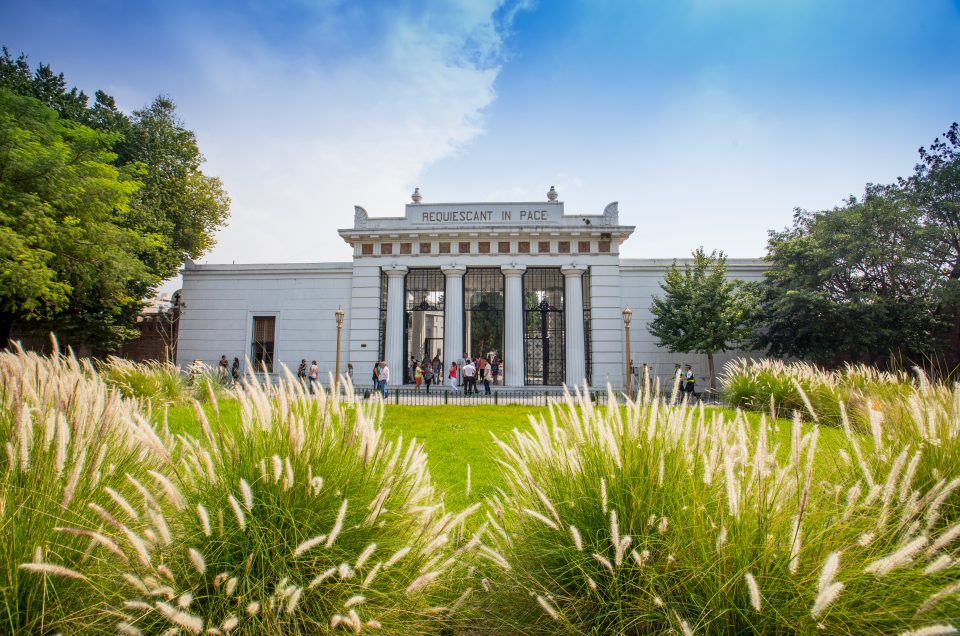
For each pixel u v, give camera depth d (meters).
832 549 2.12
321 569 2.34
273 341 26.28
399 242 25.53
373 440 2.75
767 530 2.15
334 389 2.91
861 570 1.99
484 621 2.66
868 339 20.22
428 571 2.64
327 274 26.22
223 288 26.50
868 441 3.67
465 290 25.80
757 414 10.92
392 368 24.52
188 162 27.48
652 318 25.28
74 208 14.79
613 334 24.45
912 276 20.17
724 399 13.69
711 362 22.47
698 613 2.17
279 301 26.27
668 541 2.32
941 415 3.70
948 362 20.27
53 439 2.48
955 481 2.03
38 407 2.60
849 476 2.96
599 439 2.77
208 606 2.20
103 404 2.96
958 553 2.38
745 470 2.53
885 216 20.31
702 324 22.23
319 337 25.83
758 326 23.45
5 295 14.05
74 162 15.34
